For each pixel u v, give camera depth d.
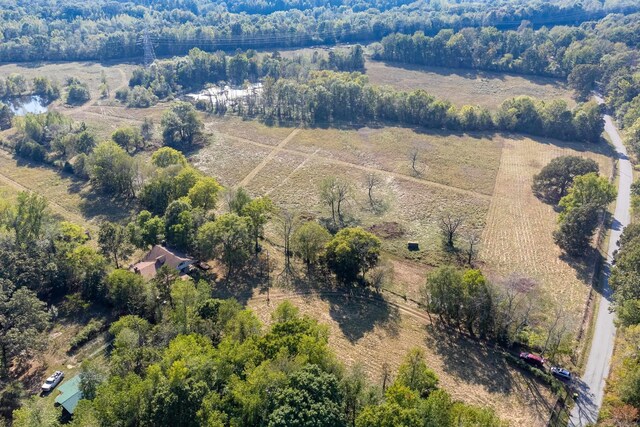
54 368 75.25
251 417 54.09
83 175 143.75
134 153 162.00
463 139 177.12
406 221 123.75
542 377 74.12
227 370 59.38
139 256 103.88
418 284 99.19
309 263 103.94
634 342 71.19
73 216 122.56
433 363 78.06
